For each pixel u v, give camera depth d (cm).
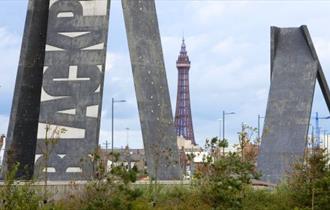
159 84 4456
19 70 4556
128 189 3516
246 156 4341
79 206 3403
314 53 5656
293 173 4731
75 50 4406
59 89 4384
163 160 4347
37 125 4509
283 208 3847
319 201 3841
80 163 4181
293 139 5500
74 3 4447
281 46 5731
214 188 3672
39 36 4559
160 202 3697
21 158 4475
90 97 4344
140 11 4494
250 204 3806
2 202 2967
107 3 4419
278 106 5603
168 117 4434
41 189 3594
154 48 4488
